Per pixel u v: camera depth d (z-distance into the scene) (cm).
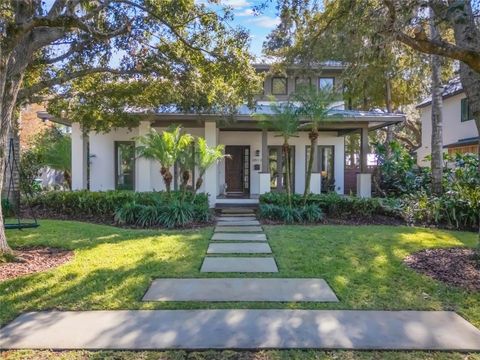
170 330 383
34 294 482
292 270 596
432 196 1202
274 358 332
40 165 1631
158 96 1188
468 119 1908
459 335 376
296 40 1013
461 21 551
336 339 365
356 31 687
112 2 839
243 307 445
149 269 594
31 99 1104
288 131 1168
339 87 1142
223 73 1011
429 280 543
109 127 1365
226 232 930
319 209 1141
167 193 1138
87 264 617
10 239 806
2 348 346
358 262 639
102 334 374
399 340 364
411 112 2622
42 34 718
